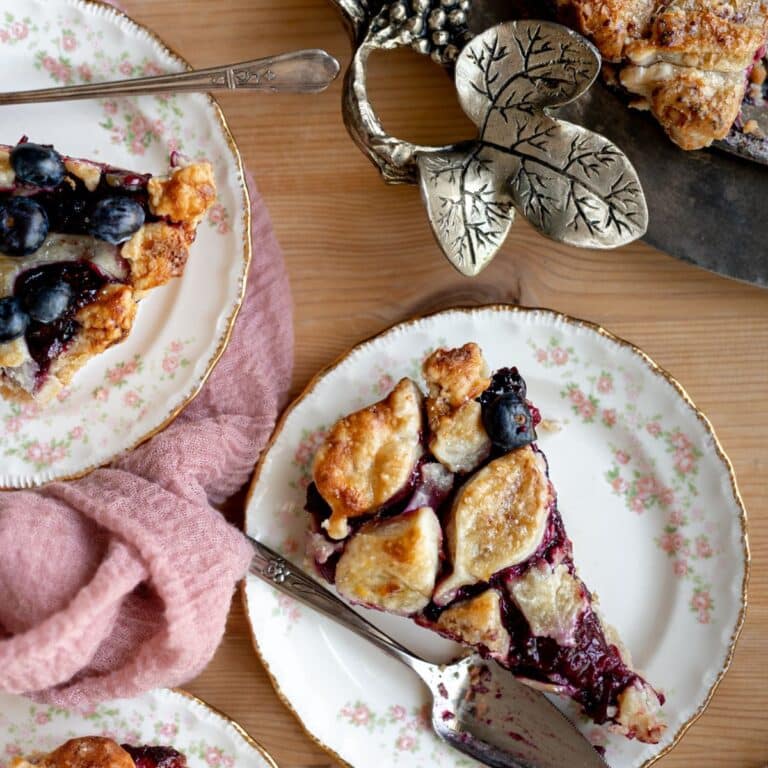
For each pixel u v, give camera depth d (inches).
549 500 21.4
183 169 20.7
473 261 21.8
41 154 20.3
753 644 23.0
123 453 22.4
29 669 20.9
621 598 22.9
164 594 21.2
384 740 22.7
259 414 22.7
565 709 22.6
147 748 22.3
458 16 21.3
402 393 21.5
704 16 21.3
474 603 21.3
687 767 23.0
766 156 22.1
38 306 20.5
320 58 21.3
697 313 22.9
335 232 22.8
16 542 21.2
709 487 22.7
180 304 22.4
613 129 22.4
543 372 22.7
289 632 22.6
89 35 22.1
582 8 21.3
